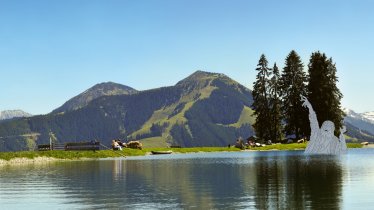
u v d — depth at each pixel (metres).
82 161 54.28
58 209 17.48
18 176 31.91
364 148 92.88
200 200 19.00
